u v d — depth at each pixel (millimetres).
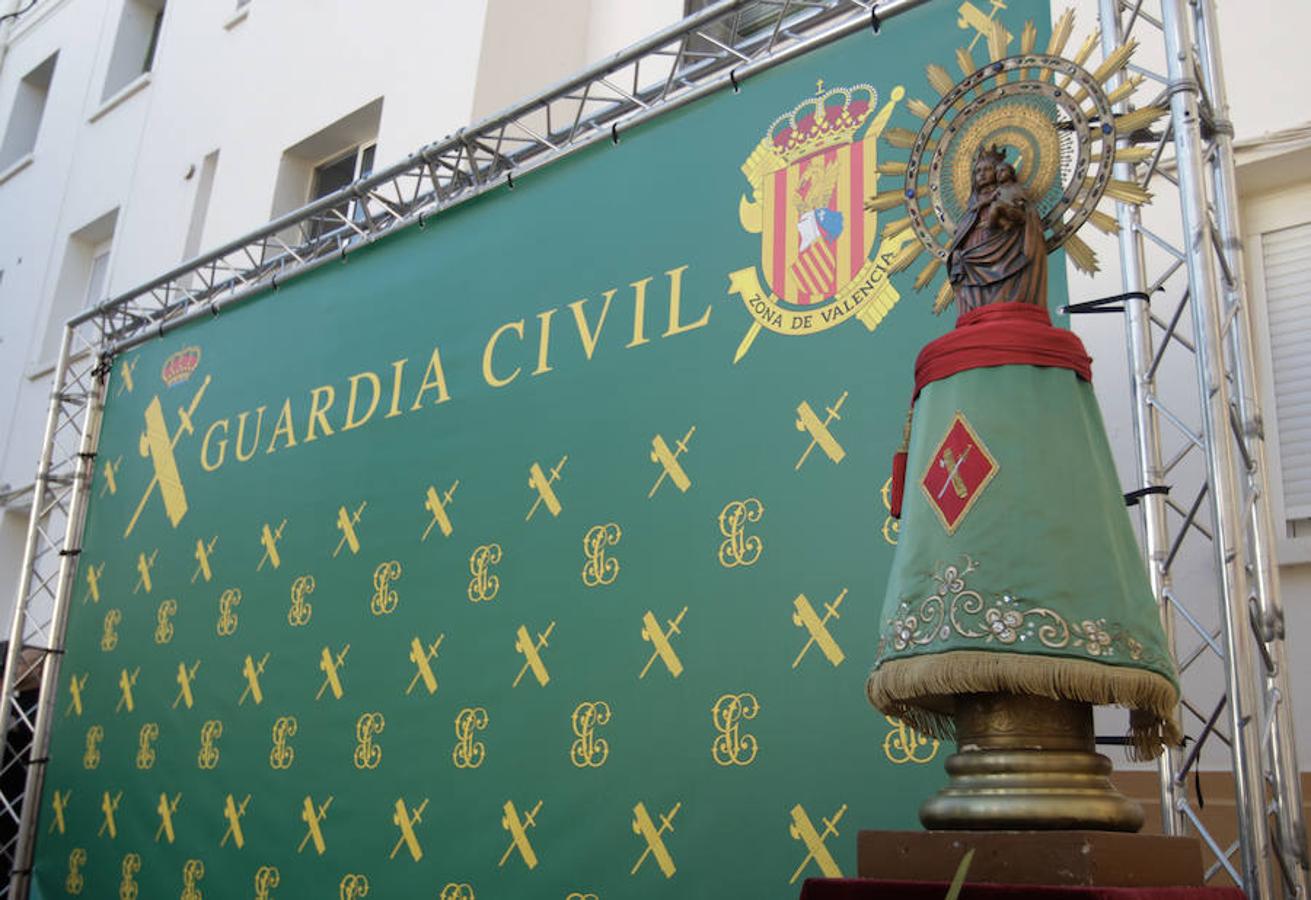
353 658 6191
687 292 5410
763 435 4934
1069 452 2893
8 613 11836
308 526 6742
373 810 5789
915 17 5051
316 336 7207
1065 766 2688
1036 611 2727
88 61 13750
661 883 4633
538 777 5176
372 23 9914
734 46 5730
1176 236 5445
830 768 4328
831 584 4547
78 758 7668
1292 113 5430
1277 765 3512
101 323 8906
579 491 5492
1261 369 5512
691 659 4840
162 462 7965
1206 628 5027
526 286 6113
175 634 7320
